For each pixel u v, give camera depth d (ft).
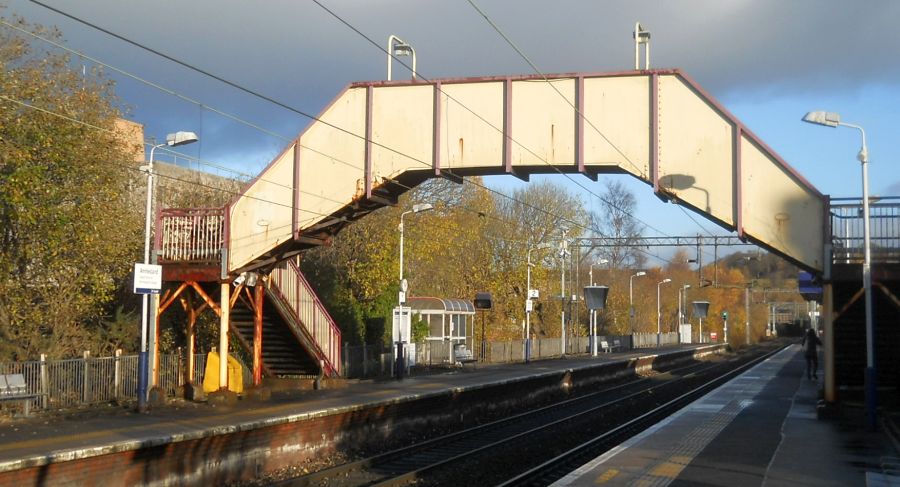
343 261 124.88
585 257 230.27
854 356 66.54
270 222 69.62
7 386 54.29
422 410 68.85
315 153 69.00
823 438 52.42
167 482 41.73
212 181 115.03
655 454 45.70
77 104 68.49
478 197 186.91
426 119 67.05
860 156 59.52
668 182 63.67
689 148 63.82
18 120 63.10
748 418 63.46
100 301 73.92
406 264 140.67
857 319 66.23
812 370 120.57
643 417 74.74
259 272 73.15
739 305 316.40
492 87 66.13
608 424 74.90
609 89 64.69
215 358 70.74
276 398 65.62
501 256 189.37
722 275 315.78
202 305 73.00
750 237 63.67
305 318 81.10
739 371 146.20
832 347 63.82
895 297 62.18
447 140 66.54
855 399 67.05
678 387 117.19
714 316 313.12
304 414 51.90
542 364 131.75
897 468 41.39
